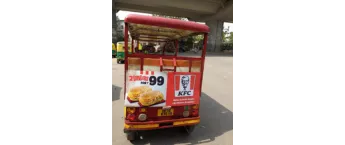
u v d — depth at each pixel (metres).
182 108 3.47
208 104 5.54
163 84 3.25
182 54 19.62
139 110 3.21
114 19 24.27
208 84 7.80
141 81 3.15
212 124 4.26
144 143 3.39
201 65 3.58
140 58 3.26
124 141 3.42
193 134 3.79
